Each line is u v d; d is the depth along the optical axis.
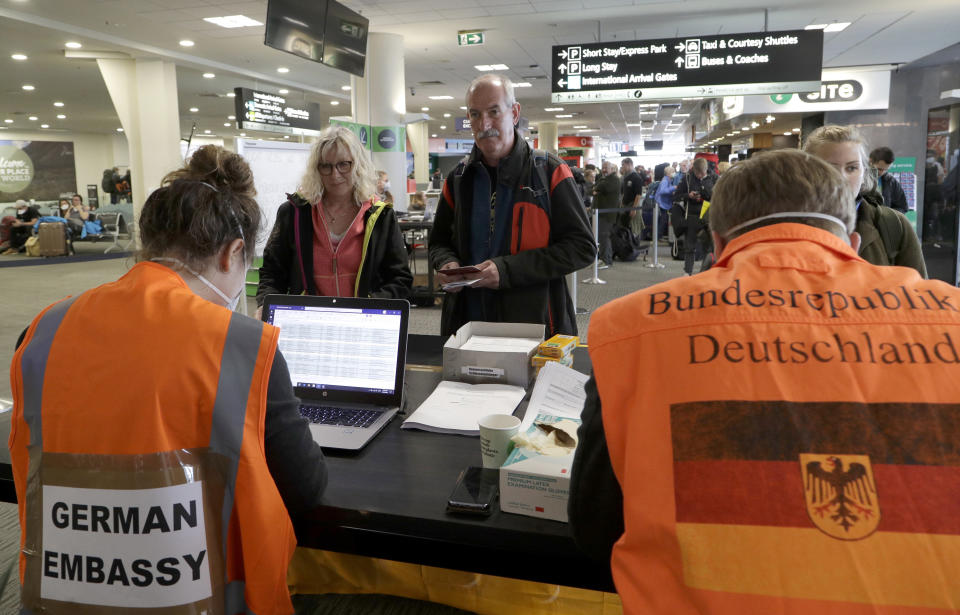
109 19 7.51
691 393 0.63
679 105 16.14
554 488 0.99
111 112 15.78
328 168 2.18
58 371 0.85
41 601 0.86
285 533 0.89
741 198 0.79
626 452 0.65
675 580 0.59
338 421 1.40
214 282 0.98
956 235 5.25
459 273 2.04
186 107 15.21
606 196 8.44
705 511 0.59
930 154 5.68
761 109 9.40
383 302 1.53
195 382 0.84
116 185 15.92
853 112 9.72
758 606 0.55
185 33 8.21
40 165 20.05
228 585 0.87
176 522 0.83
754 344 0.64
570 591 1.63
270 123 10.97
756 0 6.95
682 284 0.73
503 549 0.99
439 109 17.45
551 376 1.46
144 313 0.87
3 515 2.42
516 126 2.20
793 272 0.70
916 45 9.30
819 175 0.78
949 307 0.65
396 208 8.23
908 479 0.57
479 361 1.61
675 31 8.39
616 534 0.73
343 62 5.72
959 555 0.54
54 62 9.65
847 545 0.55
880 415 0.59
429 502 1.07
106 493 0.82
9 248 12.51
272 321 1.59
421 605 1.86
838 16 7.65
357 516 1.05
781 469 0.58
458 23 7.89
